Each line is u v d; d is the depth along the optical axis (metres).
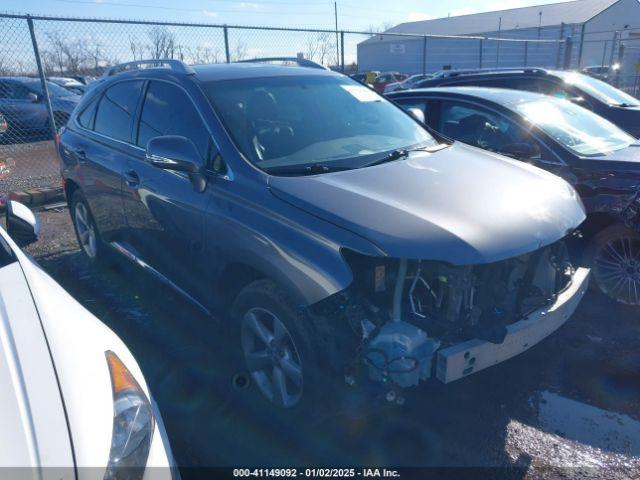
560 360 3.58
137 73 4.17
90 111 4.75
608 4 42.28
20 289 2.02
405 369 2.40
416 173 3.01
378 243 2.36
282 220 2.65
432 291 2.55
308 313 2.56
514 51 28.38
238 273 3.10
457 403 3.15
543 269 2.93
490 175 3.10
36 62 7.54
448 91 5.36
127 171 3.88
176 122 3.55
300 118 3.49
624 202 3.97
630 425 2.95
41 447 1.46
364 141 3.49
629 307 4.23
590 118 5.11
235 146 3.08
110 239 4.51
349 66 30.41
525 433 2.90
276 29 9.45
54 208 7.38
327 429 2.90
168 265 3.67
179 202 3.30
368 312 2.52
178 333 3.91
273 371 2.94
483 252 2.38
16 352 1.70
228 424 2.94
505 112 4.81
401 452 2.76
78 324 1.97
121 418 1.67
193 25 8.44
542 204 2.84
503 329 2.51
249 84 3.62
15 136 9.99
